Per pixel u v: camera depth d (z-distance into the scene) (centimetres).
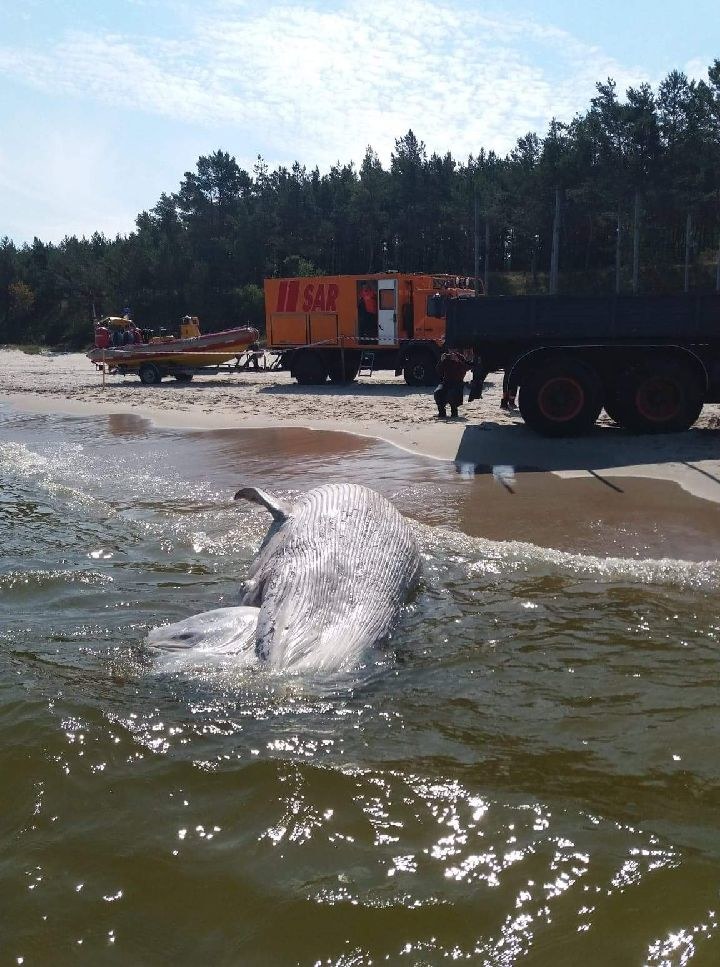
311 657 497
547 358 1487
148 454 1441
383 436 1569
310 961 291
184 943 301
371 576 597
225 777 403
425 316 2564
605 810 374
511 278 8556
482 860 341
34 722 457
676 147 6594
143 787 396
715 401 1503
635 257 6462
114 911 317
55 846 356
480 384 1794
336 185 9406
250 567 722
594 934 301
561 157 7519
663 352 1471
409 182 8669
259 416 1916
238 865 342
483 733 445
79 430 1780
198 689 480
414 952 295
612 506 991
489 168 9750
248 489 778
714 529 878
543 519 941
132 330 3161
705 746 430
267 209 9000
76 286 9156
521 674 523
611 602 660
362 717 457
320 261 9300
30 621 636
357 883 330
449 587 698
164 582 736
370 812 374
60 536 892
